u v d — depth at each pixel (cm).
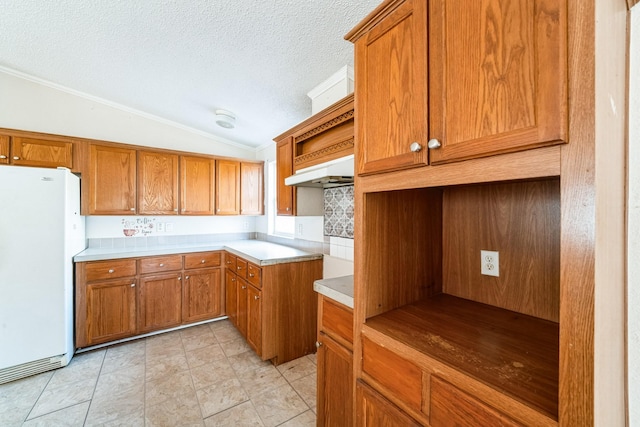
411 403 84
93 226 297
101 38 196
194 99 276
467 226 126
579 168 52
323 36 163
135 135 322
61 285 220
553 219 99
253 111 280
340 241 234
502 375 70
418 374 82
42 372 212
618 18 53
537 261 103
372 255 108
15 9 173
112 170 278
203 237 366
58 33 195
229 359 236
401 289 118
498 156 64
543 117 56
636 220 52
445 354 80
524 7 58
